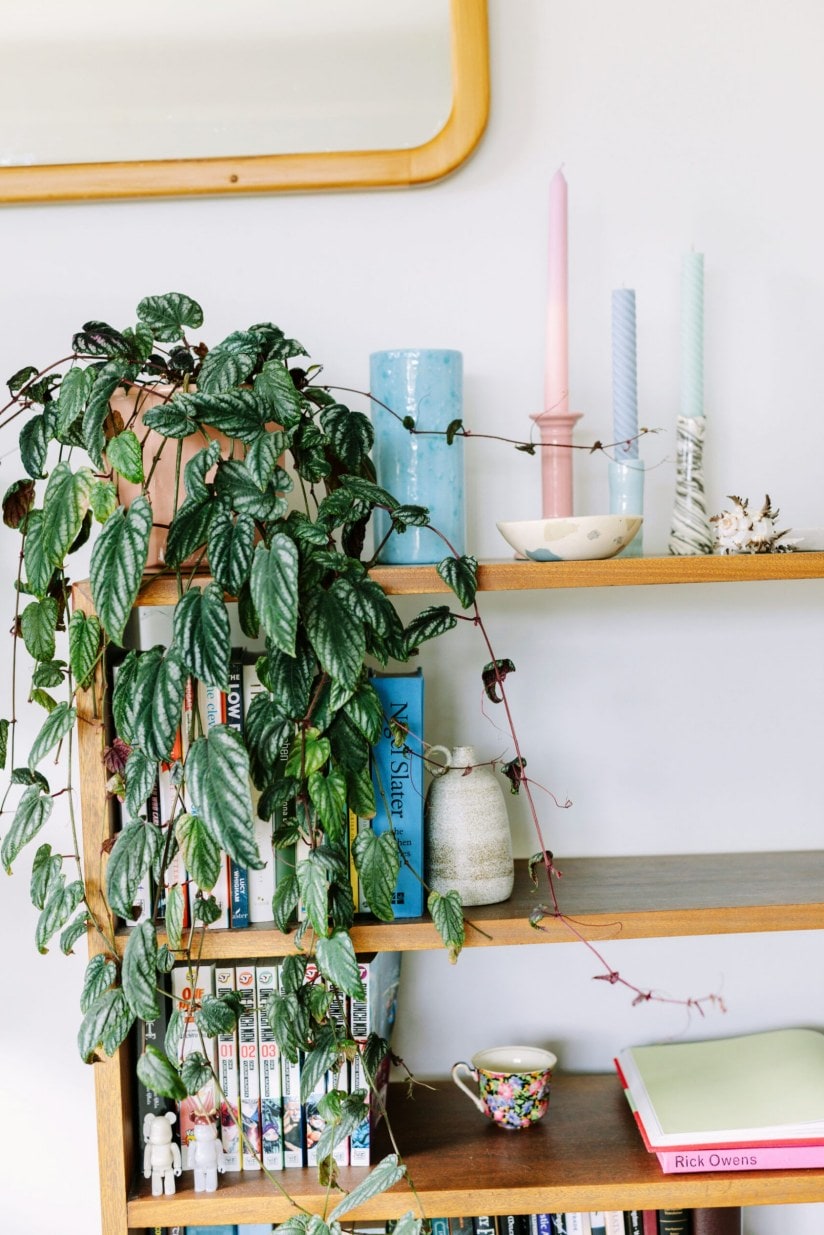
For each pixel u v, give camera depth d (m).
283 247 1.18
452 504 1.04
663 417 1.20
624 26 1.17
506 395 1.19
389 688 1.01
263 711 0.94
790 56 1.18
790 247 1.19
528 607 1.20
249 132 1.16
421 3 1.16
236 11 1.16
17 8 1.15
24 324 1.18
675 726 1.22
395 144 1.16
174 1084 0.89
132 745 0.91
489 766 1.19
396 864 0.96
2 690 1.18
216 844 0.91
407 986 1.22
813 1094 1.06
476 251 1.18
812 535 1.02
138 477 0.85
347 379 1.18
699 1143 1.01
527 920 0.98
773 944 1.23
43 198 1.15
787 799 1.22
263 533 0.90
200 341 1.17
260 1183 1.02
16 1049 1.20
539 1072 1.10
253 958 1.06
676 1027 1.23
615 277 1.18
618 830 1.22
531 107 1.17
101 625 0.90
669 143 1.18
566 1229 1.11
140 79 1.15
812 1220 1.23
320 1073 0.96
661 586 1.21
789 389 1.20
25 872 1.20
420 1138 1.09
